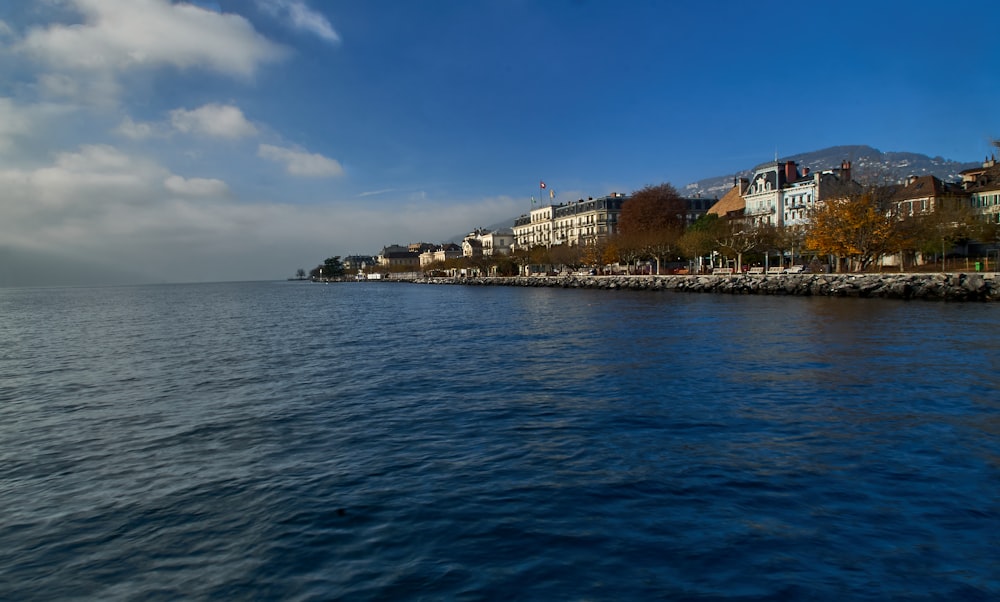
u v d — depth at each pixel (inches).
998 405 624.1
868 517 361.7
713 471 445.4
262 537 362.3
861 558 313.7
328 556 334.6
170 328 2041.1
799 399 666.8
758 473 439.2
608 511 379.2
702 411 624.1
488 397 722.8
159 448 563.5
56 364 1195.9
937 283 2126.0
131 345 1512.1
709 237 3710.6
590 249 5216.5
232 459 518.9
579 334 1380.4
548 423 594.2
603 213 6555.1
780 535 340.8
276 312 2874.0
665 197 4606.3
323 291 7219.5
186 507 413.7
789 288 2743.6
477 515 379.2
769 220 4015.8
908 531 342.6
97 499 437.7
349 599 291.9
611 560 318.7
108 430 641.0
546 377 840.9
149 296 7003.0
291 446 549.6
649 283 3777.1
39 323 2534.5
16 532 385.7
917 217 2704.2
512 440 539.8
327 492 428.5
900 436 522.6
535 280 5521.7
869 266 3255.4
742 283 3029.0
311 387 832.9
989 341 1079.0
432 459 493.4
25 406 783.7
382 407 690.2
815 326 1395.2
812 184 4015.8
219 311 3154.5
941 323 1386.6
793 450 490.3
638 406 652.7
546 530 355.6
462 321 1925.4
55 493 454.6
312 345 1366.9
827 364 879.7
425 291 5767.7
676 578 299.6
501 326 1684.3
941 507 374.3
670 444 514.6
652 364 920.3
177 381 934.4
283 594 299.3
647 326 1507.1
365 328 1786.4
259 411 696.4
